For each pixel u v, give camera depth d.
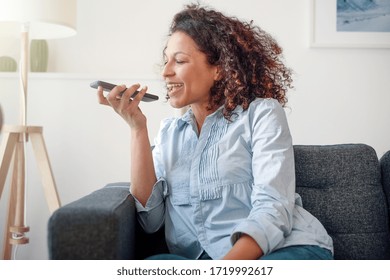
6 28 1.80
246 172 0.96
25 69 1.67
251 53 1.09
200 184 0.98
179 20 1.09
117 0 2.09
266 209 0.84
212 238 0.95
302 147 1.21
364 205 1.13
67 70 2.08
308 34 2.09
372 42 2.09
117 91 0.98
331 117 2.11
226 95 1.03
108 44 2.09
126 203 0.91
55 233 0.74
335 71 2.11
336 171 1.16
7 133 1.61
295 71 2.10
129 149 1.94
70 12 1.68
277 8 2.10
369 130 2.11
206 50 1.03
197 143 1.03
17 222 1.65
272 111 0.98
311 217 0.97
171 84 1.04
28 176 1.89
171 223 1.05
